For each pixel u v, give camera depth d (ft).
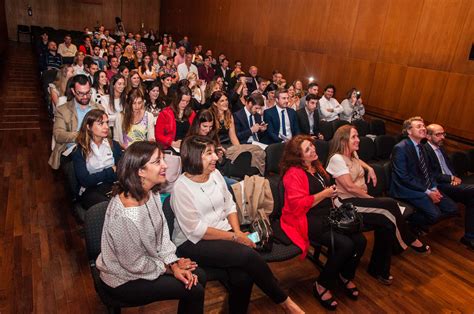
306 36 23.82
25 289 6.93
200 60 29.50
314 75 23.34
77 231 9.02
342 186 8.28
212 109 11.71
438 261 9.43
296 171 7.50
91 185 7.68
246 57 30.63
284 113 13.76
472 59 15.05
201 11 38.32
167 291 5.26
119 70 17.51
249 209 7.23
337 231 7.17
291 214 7.30
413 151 10.04
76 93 9.67
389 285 8.23
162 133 10.87
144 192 4.99
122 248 4.81
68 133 9.40
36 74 28.02
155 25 52.39
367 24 19.52
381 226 7.95
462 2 15.34
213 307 7.06
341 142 8.48
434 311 7.57
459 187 10.37
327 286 7.31
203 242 6.10
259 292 7.65
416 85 17.29
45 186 11.18
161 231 5.38
